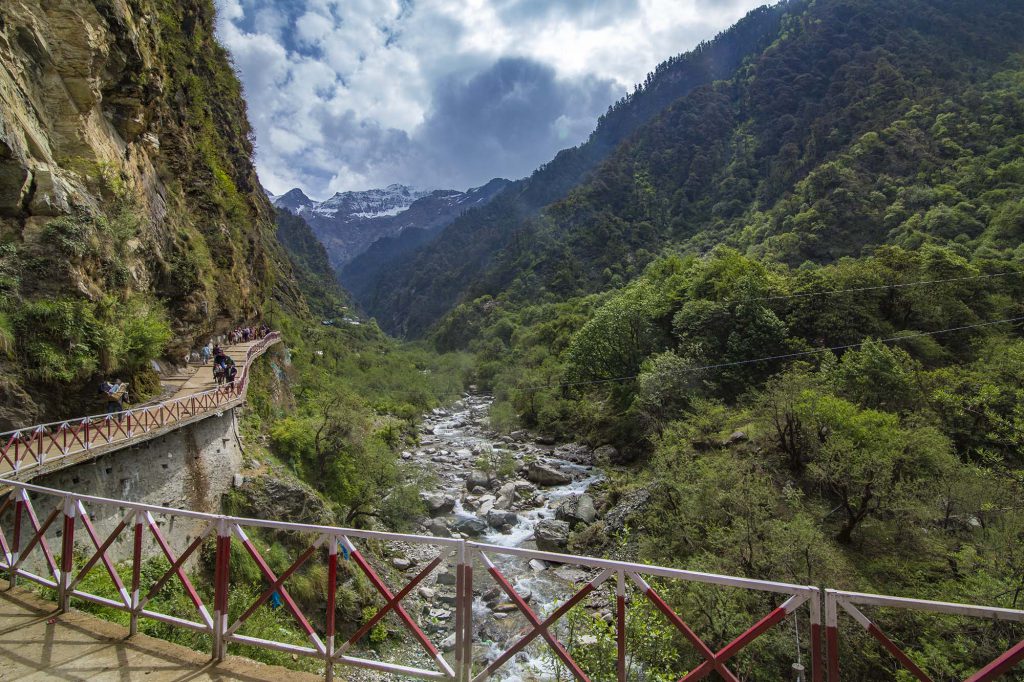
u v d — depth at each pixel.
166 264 29.12
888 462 22.12
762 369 47.84
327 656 5.85
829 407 27.92
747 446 32.22
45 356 17.25
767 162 160.88
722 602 16.81
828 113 144.62
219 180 44.66
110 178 23.33
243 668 6.17
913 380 33.75
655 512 27.16
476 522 32.97
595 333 59.69
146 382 23.61
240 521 6.30
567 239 176.25
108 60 25.22
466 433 60.78
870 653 15.79
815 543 18.92
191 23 46.47
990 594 16.16
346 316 181.25
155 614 6.70
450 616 22.28
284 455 29.22
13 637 6.80
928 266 50.41
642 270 146.75
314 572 20.95
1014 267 51.56
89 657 6.40
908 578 19.94
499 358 105.38
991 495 21.31
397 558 26.78
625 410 50.53
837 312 49.94
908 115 118.88
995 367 31.97
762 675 15.61
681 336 54.31
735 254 65.25
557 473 41.44
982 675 4.05
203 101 46.53
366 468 31.56
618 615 4.90
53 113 21.98
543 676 18.14
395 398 71.62
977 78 135.88
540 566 27.16
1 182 18.06
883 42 168.50
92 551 15.12
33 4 21.39
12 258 17.81
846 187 101.56
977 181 87.12
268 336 42.06
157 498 18.47
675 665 15.95
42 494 13.79
